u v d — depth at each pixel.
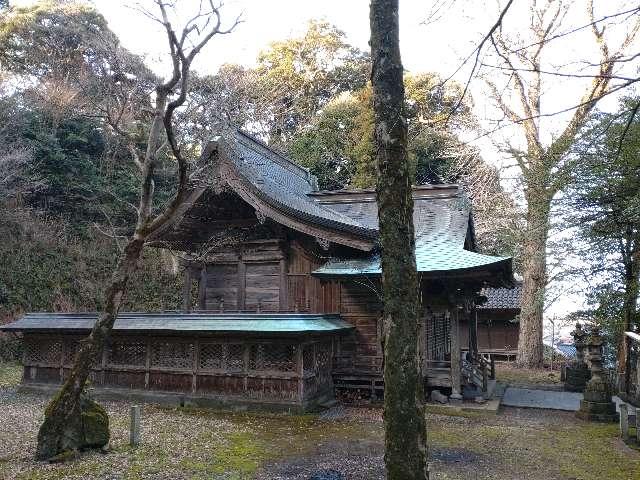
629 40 10.94
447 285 13.20
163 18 7.99
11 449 8.34
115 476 7.14
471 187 24.06
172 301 24.88
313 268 15.36
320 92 36.81
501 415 12.22
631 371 14.36
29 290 22.17
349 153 30.88
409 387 4.82
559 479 7.40
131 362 13.80
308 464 7.98
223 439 9.49
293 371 12.20
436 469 7.84
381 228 5.17
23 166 23.64
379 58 5.39
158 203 26.73
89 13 25.94
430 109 24.52
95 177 26.12
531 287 21.31
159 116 8.52
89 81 21.47
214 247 15.46
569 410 12.94
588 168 11.96
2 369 18.73
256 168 16.64
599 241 13.94
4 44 25.72
